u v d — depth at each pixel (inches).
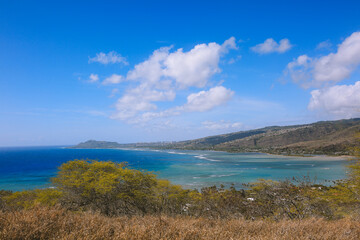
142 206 591.2
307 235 167.9
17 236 137.8
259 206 446.0
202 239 153.6
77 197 574.2
